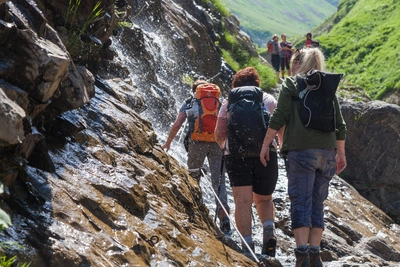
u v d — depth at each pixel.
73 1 5.31
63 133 4.28
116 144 4.88
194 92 7.00
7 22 3.57
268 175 5.60
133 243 3.64
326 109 4.79
